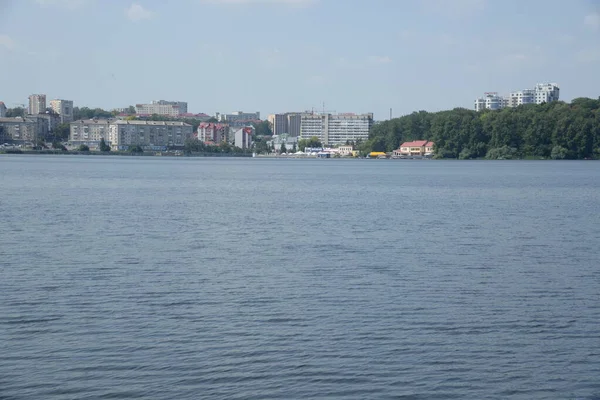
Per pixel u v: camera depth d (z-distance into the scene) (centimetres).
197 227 5962
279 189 11225
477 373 2494
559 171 18438
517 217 6925
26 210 7144
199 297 3406
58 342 2739
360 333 2875
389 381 2423
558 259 4456
